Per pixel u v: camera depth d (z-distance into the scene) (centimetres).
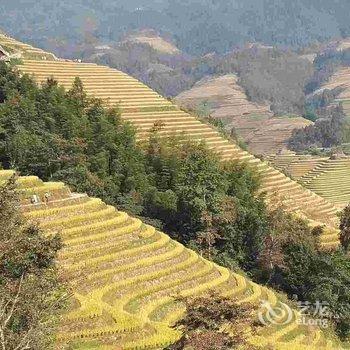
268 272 5103
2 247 2181
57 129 6147
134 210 5675
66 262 3781
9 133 5919
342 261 4772
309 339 3641
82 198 4606
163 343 2962
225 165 6456
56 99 6500
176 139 7050
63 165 5741
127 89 9138
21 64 8694
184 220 5544
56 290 2262
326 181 11850
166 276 3944
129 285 3712
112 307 3316
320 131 19138
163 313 3475
